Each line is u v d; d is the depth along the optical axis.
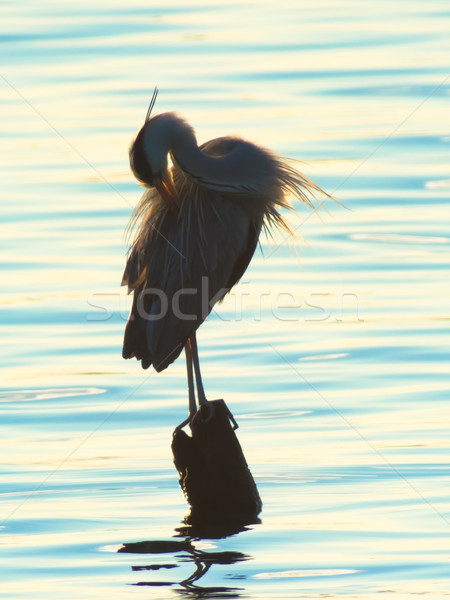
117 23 54.31
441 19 54.47
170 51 50.06
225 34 52.59
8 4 57.69
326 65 48.03
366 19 54.91
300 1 59.06
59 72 47.28
